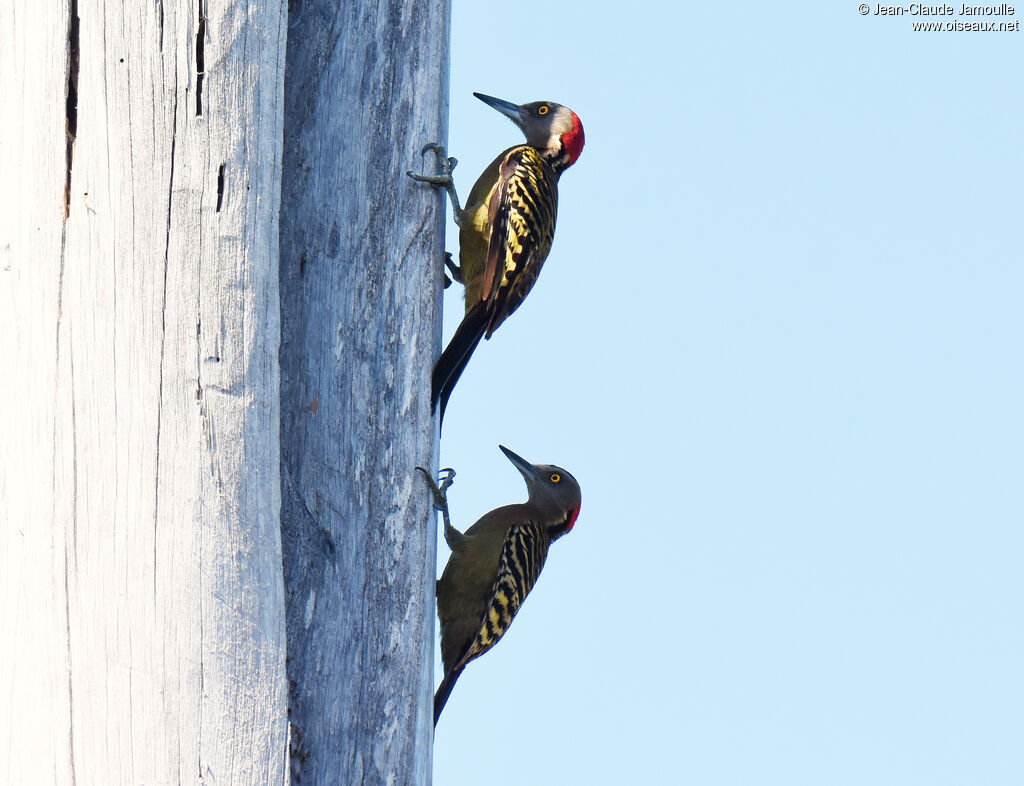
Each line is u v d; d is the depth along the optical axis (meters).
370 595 9.39
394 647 9.41
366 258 9.70
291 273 9.42
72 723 7.43
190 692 7.46
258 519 7.75
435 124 10.03
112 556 7.52
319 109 9.72
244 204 7.79
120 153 7.68
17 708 7.53
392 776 9.24
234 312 7.73
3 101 7.96
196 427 7.59
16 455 7.73
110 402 7.61
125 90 7.69
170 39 7.69
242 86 7.80
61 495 7.59
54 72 7.77
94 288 7.65
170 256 7.66
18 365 7.78
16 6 7.92
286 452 9.23
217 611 7.54
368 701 9.25
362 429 9.53
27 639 7.57
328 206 9.65
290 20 9.74
